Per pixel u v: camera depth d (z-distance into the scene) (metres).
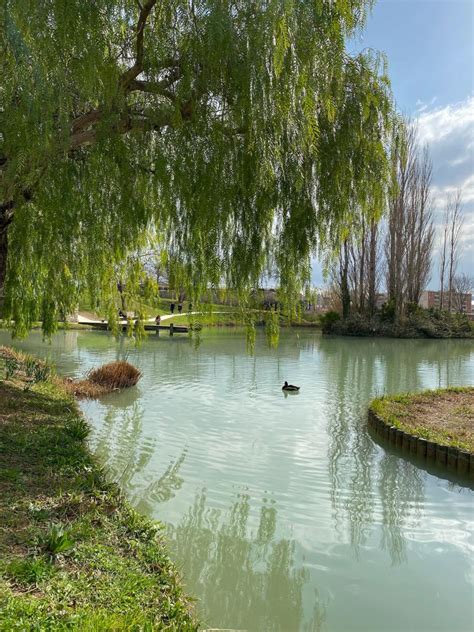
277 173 5.61
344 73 5.58
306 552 4.60
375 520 5.38
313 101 5.03
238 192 5.50
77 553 3.43
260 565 4.31
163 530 4.85
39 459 5.52
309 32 4.93
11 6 4.18
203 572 4.14
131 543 3.81
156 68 5.22
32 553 3.31
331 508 5.66
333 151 5.71
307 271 5.82
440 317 37.16
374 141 5.88
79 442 6.64
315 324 42.00
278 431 8.93
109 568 3.33
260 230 5.64
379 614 3.67
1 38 4.23
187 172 5.37
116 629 2.56
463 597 3.94
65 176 5.35
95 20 4.66
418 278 39.91
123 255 7.08
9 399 8.43
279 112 5.02
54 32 4.43
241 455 7.46
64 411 8.40
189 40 5.11
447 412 10.08
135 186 5.81
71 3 4.48
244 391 12.65
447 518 5.50
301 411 10.60
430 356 23.66
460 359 22.55
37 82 4.30
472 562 4.51
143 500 5.64
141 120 5.54
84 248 6.62
